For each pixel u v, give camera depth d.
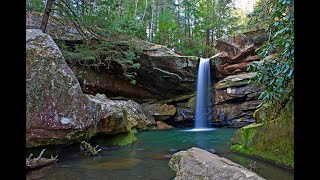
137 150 6.78
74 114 5.61
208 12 22.83
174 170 4.28
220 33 22.97
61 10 8.86
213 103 14.44
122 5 15.87
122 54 12.40
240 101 13.79
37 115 5.01
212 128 14.13
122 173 4.43
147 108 14.88
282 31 3.85
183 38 21.86
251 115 13.39
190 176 3.46
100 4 9.81
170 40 21.70
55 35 10.72
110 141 7.37
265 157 5.09
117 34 11.27
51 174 4.31
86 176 4.22
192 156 3.97
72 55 10.32
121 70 13.70
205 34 23.00
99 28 10.55
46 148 5.22
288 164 4.46
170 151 6.69
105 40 10.77
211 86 14.91
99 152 6.39
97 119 6.39
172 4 23.14
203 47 21.59
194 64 14.40
